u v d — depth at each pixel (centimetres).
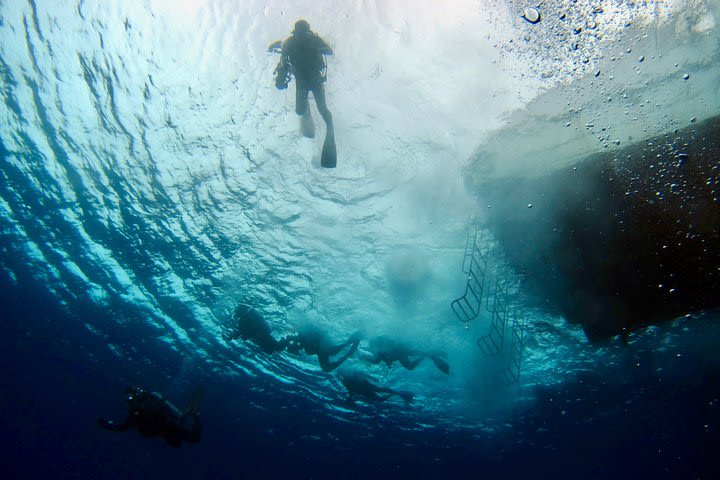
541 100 739
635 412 2102
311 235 1091
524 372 1619
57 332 1834
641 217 690
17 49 759
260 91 802
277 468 2928
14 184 1067
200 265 1229
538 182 786
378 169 920
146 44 752
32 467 3431
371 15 736
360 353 1520
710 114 591
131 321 1611
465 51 738
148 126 873
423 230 1034
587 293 838
